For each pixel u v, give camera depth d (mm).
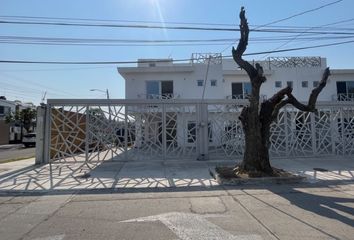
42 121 15469
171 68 27594
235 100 16250
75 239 5551
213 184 10453
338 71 31547
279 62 33250
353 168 13258
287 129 16781
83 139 15531
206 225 6234
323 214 6887
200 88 28000
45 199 8805
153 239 5508
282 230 5867
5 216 7133
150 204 8055
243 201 8188
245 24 11578
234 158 16203
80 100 15297
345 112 17406
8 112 49625
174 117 16266
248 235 5629
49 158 15391
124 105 15570
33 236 5750
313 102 12008
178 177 11688
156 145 15914
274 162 15008
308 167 13570
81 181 11117
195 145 16203
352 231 5777
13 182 11016
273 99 11930
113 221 6602
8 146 37844
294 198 8445
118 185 10445
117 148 15648
